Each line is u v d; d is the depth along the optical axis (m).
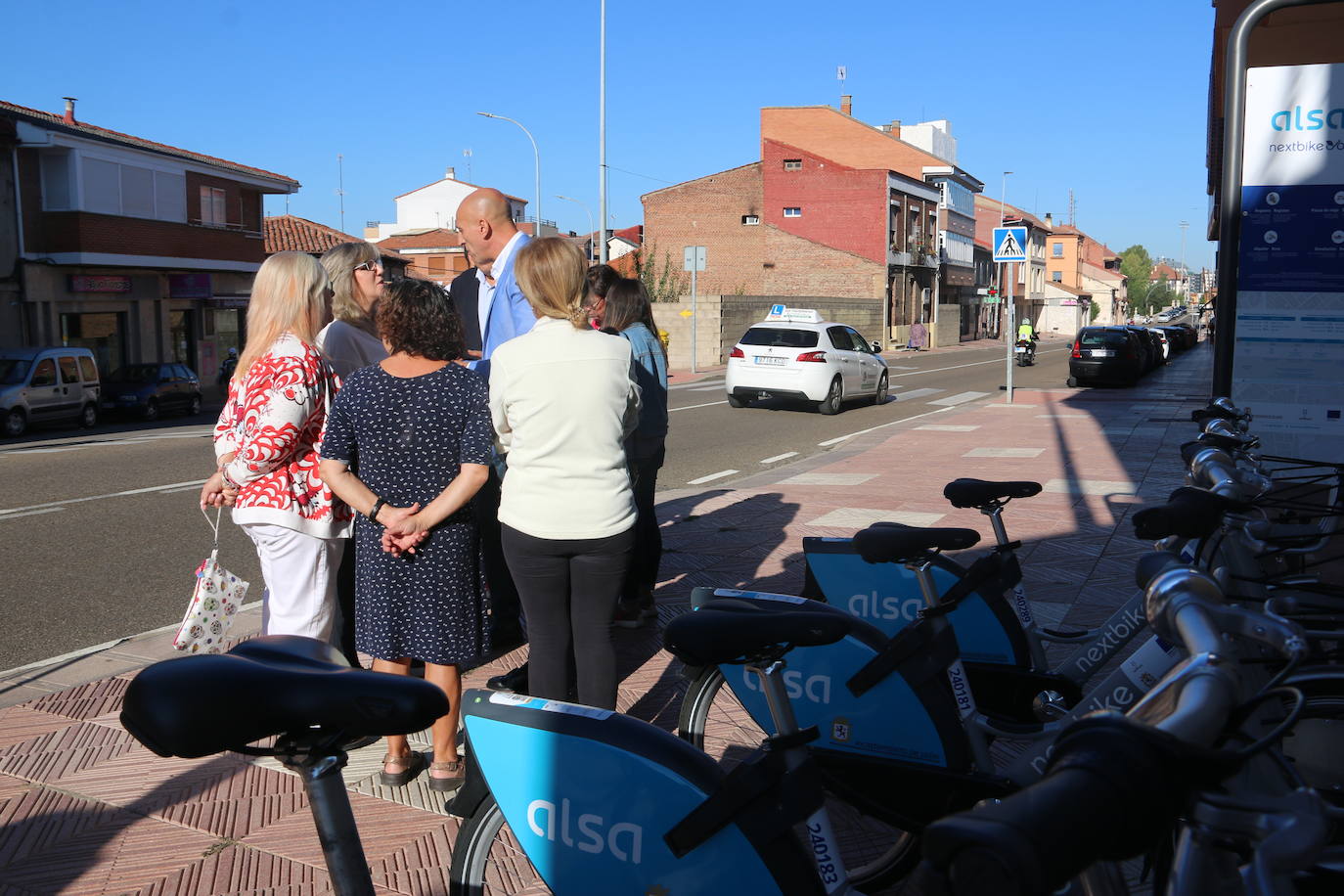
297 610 4.06
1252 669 2.21
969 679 3.54
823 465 12.33
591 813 2.11
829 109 66.31
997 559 3.52
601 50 32.38
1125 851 1.02
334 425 3.70
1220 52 6.22
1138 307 154.12
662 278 48.44
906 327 58.03
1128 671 2.70
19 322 28.17
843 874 2.12
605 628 3.50
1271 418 5.43
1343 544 2.97
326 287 4.21
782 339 20.05
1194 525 2.50
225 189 34.78
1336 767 2.33
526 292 3.46
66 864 3.31
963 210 70.50
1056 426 16.45
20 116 27.52
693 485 11.20
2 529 8.88
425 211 87.81
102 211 29.45
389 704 1.59
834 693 3.05
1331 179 5.21
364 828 3.57
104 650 5.55
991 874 0.88
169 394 27.22
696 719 3.34
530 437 3.40
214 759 4.14
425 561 3.68
